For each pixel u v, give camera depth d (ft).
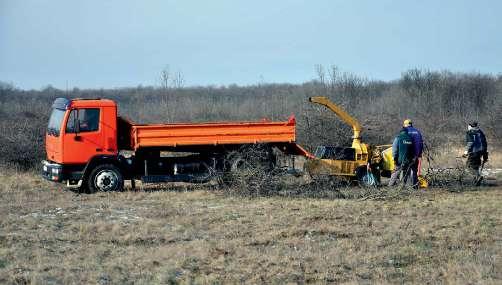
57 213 57.16
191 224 53.01
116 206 60.44
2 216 55.42
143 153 70.23
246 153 69.72
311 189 68.08
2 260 42.06
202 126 69.56
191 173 70.64
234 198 65.26
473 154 74.13
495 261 42.57
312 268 41.37
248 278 39.37
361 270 41.14
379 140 86.28
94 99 70.03
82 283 37.83
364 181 70.49
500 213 57.62
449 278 39.40
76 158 68.08
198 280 38.70
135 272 40.16
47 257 42.96
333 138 81.66
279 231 50.39
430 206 60.70
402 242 47.75
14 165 85.20
